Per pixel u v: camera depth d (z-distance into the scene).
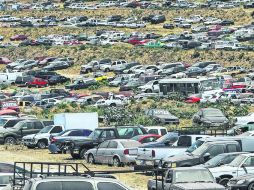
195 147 94.94
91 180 58.84
